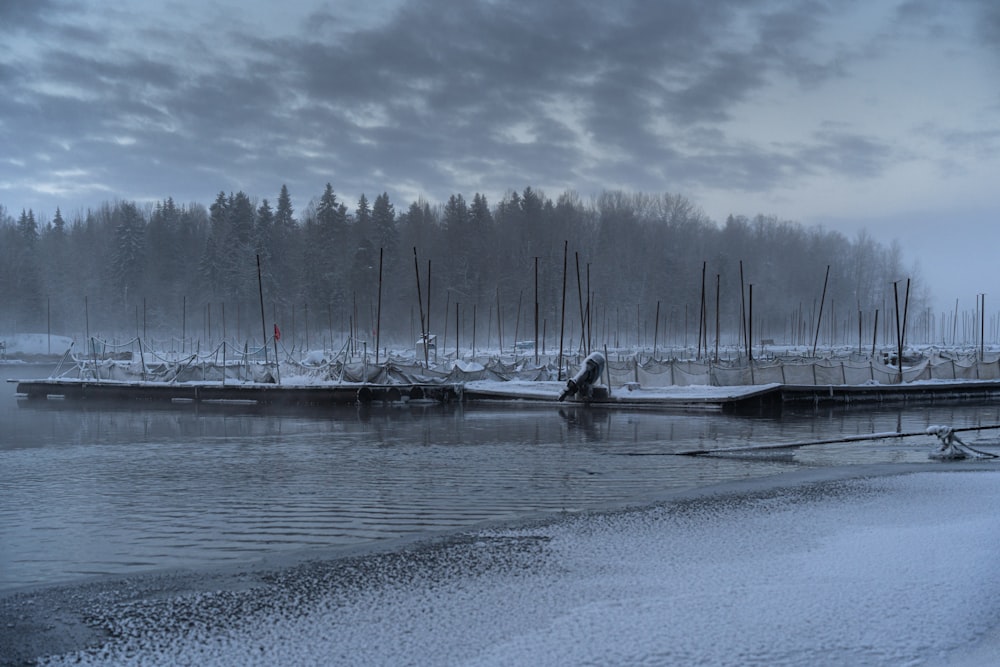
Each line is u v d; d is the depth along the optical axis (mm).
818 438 23469
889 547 8836
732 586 7434
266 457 19688
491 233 149750
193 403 39406
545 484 15258
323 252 131375
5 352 98938
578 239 157375
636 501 12734
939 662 5551
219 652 6145
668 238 170375
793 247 181375
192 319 130125
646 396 35562
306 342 122062
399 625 6613
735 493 13148
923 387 39969
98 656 6164
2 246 141000
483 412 34000
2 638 6594
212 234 139000
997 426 25406
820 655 5672
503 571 8320
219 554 10102
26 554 10180
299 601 7441
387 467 17781
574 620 6562
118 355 82312
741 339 151250
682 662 5570
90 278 139875
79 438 24359
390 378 40531
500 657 5762
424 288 137375
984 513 10828
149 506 13320
